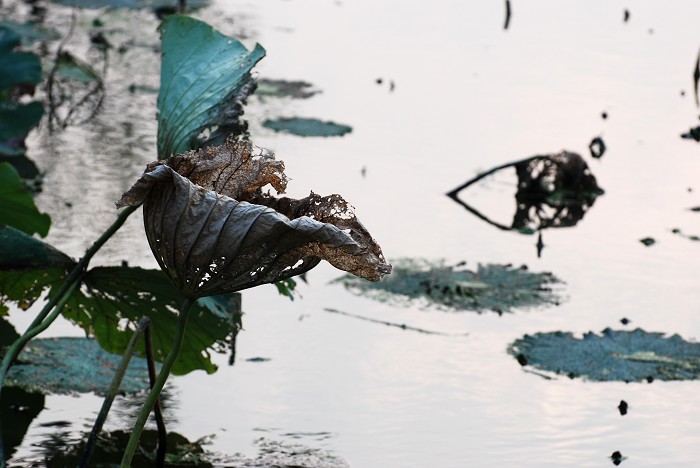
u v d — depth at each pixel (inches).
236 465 294.4
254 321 389.7
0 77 482.6
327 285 424.5
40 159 529.3
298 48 756.0
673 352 377.7
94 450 297.1
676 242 485.1
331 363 360.8
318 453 303.9
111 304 285.4
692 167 578.2
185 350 295.0
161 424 297.4
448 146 590.6
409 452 307.4
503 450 311.0
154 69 690.8
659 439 321.4
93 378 335.6
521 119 636.7
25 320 369.7
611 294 428.5
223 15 820.0
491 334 388.5
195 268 213.8
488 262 455.2
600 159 581.0
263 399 334.6
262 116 614.9
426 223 492.1
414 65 733.3
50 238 433.7
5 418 310.3
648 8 903.1
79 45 723.4
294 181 521.7
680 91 693.9
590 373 360.5
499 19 860.6
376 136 598.2
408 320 396.2
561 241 482.0
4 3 812.6
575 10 893.8
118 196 487.2
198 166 223.3
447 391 345.4
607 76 719.7
